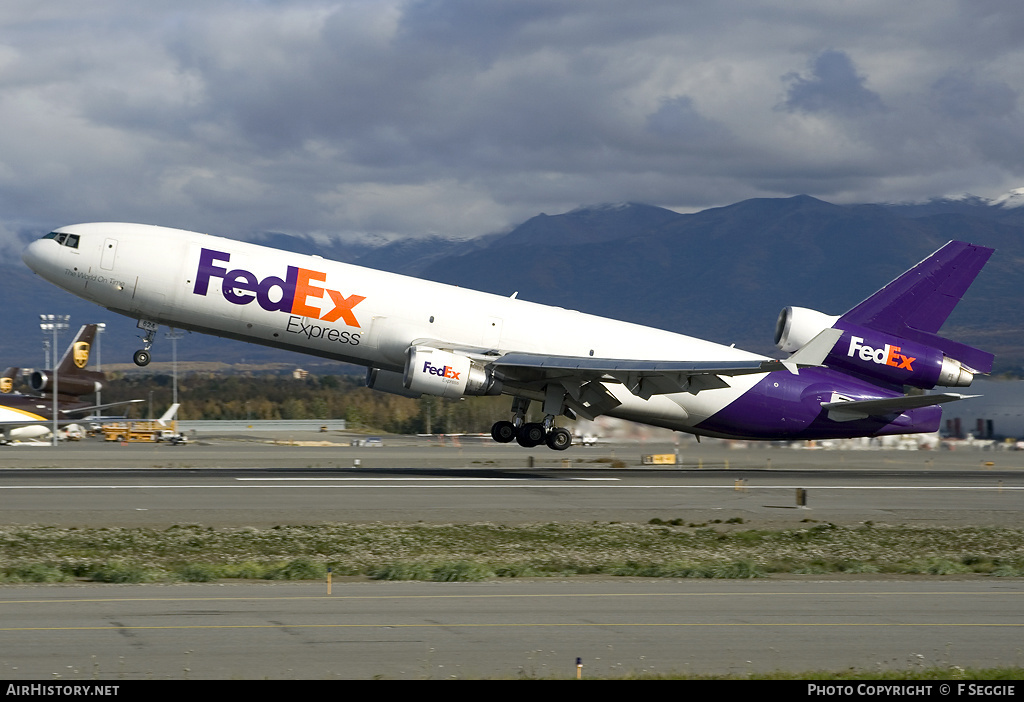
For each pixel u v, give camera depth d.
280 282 154.62
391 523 115.25
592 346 168.62
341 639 56.44
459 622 61.44
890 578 87.00
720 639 58.19
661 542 108.81
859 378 182.25
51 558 90.75
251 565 87.94
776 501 142.62
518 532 111.88
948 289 181.50
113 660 51.16
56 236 153.75
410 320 159.75
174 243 154.25
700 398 175.38
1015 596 74.06
